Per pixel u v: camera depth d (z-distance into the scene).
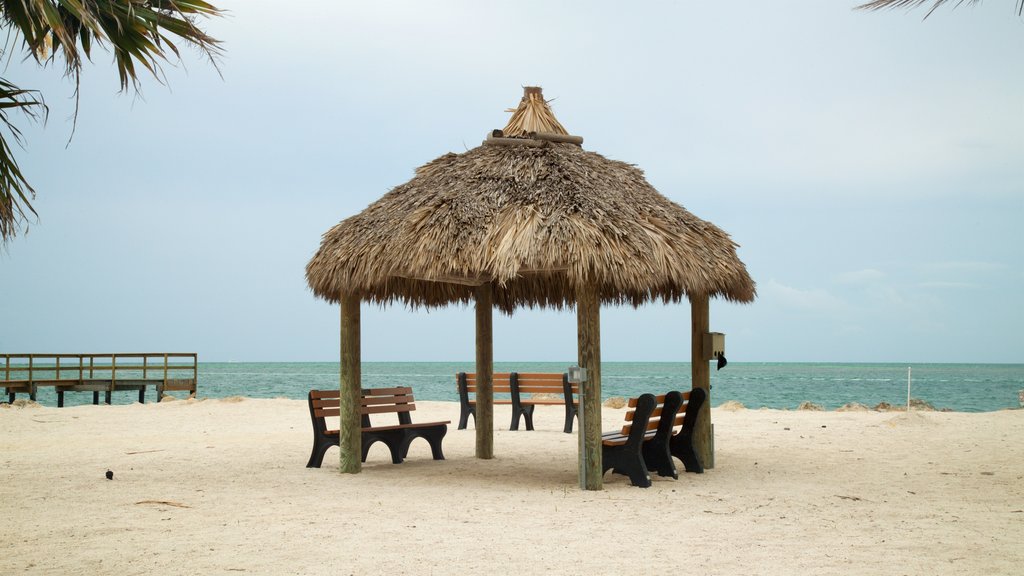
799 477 9.14
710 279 8.97
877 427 14.19
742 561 5.41
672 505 7.52
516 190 8.92
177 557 5.55
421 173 10.26
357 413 9.71
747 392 44.53
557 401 14.58
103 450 11.73
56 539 6.11
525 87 10.56
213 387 49.56
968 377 83.19
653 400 8.53
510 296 12.42
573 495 8.09
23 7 7.11
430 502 7.73
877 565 5.29
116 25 7.59
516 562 5.41
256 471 9.79
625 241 8.29
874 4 7.39
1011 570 5.16
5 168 7.48
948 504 7.48
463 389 15.12
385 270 8.79
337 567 5.30
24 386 23.44
